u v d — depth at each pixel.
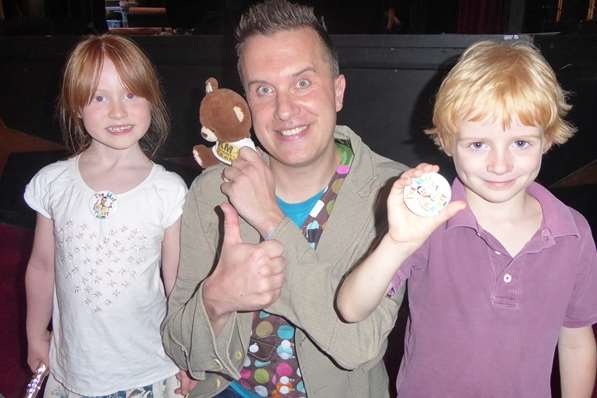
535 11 6.82
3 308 2.88
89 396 1.49
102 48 1.45
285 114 1.26
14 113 4.09
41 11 7.65
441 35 3.04
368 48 3.15
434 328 1.28
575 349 1.32
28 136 4.11
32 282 1.60
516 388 1.24
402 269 1.25
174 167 3.86
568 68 3.10
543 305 1.22
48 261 1.59
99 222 1.48
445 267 1.25
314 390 1.31
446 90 1.20
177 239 1.55
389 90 3.20
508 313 1.22
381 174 1.36
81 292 1.47
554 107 1.14
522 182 1.17
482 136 1.15
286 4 1.31
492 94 1.11
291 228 1.20
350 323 1.18
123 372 1.50
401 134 3.25
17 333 2.64
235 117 1.31
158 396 1.55
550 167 3.40
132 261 1.49
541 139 1.15
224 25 7.15
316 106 1.28
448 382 1.27
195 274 1.43
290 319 1.21
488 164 1.15
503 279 1.22
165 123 1.70
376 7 8.80
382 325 1.20
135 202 1.50
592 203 3.42
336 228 1.31
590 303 1.26
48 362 1.58
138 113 1.50
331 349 1.18
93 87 1.44
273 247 1.12
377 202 1.32
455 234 1.25
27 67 3.98
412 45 3.08
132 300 1.49
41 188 1.56
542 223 1.23
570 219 1.22
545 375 1.26
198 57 3.61
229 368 1.27
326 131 1.31
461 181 1.29
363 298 1.07
